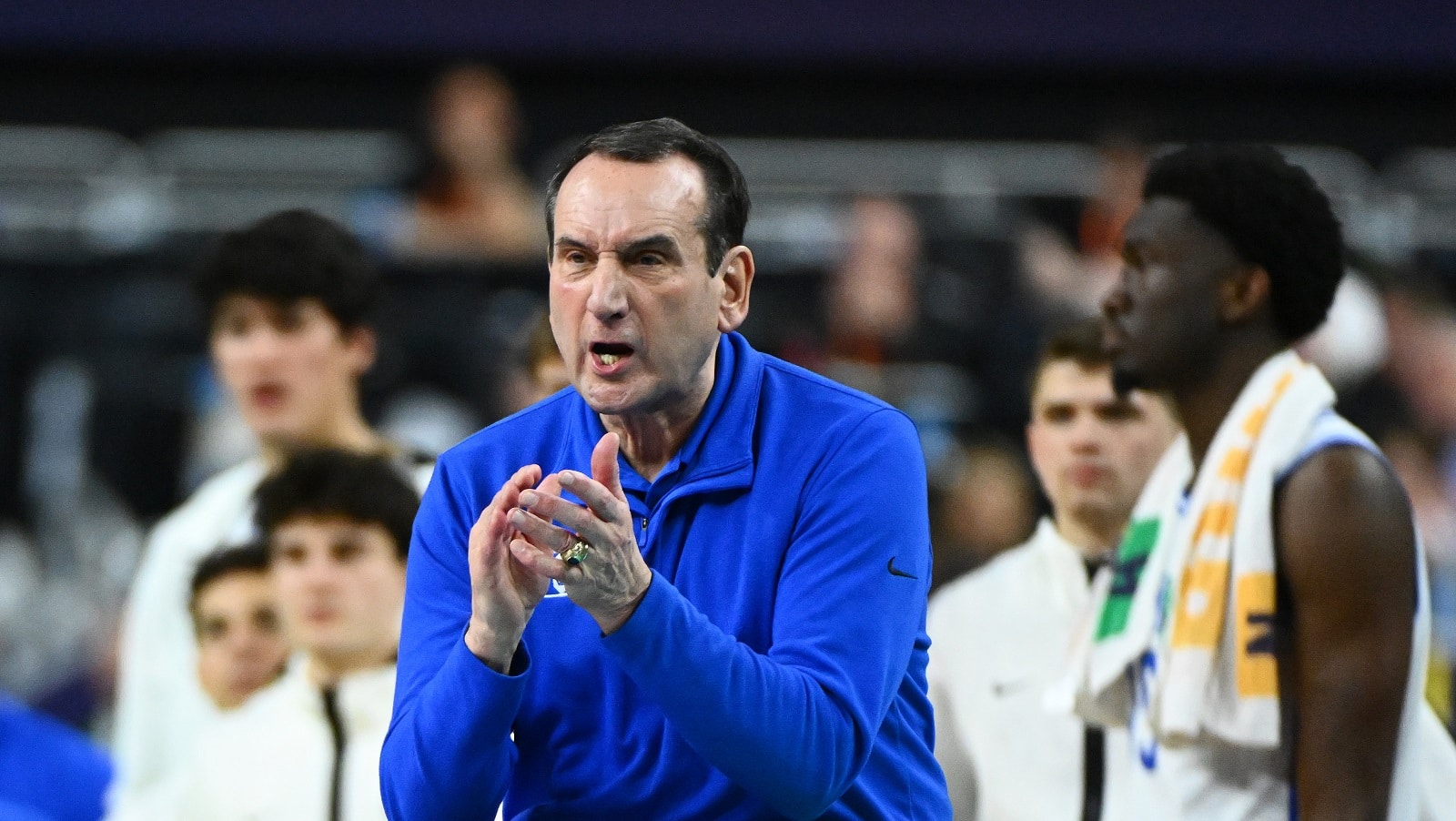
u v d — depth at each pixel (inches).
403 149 1208.8
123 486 1117.1
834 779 306.7
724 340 343.9
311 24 1222.3
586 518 291.1
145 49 1213.1
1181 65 1235.2
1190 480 425.7
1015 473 959.6
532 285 1151.0
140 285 1146.7
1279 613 388.8
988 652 534.9
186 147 1201.4
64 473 1114.1
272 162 1188.5
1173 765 399.2
